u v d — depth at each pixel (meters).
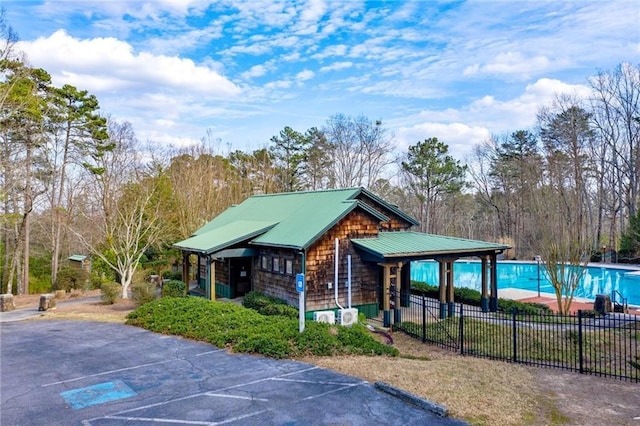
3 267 32.47
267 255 18.08
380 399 7.89
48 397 8.33
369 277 17.11
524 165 35.16
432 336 13.99
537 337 13.25
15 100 23.88
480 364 10.46
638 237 30.67
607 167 36.28
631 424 6.82
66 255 34.38
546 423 6.82
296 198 21.77
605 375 9.67
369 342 11.87
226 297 20.41
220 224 24.12
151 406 7.80
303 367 9.83
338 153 48.94
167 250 29.50
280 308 15.20
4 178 27.27
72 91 29.86
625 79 33.94
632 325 14.05
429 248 16.59
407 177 49.91
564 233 17.08
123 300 21.34
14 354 11.41
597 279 29.28
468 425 6.76
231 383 8.89
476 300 19.41
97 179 29.83
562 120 37.62
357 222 16.95
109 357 10.98
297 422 7.00
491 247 18.00
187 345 12.02
